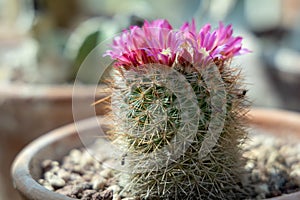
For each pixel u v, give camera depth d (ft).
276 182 1.05
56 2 1.83
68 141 1.17
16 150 1.45
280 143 1.22
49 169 1.09
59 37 1.79
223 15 1.81
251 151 1.14
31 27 1.77
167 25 0.93
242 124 0.95
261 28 2.40
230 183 0.96
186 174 0.91
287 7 2.47
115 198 0.95
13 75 1.75
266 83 1.76
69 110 1.40
